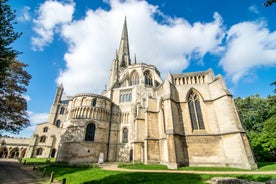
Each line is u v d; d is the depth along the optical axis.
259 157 38.94
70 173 21.72
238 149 22.25
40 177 21.02
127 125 48.00
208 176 15.63
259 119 44.41
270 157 38.41
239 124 23.64
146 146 28.88
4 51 13.72
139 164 28.11
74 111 43.03
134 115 47.72
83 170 23.62
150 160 27.91
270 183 12.34
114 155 44.38
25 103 30.55
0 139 78.62
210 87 28.86
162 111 30.61
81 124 40.88
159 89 34.25
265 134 36.41
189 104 29.05
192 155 24.64
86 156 38.44
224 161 23.36
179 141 25.03
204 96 28.62
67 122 43.41
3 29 13.17
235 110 24.56
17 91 28.61
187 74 31.55
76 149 38.06
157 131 30.62
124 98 53.22
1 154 77.56
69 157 37.44
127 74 60.06
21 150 78.75
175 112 27.27
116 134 47.12
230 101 25.17
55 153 69.94
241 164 21.47
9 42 13.61
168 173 18.03
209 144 24.95
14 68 26.72
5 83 25.78
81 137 39.53
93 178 17.44
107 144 44.66
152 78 59.59
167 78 31.47
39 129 71.81
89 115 42.62
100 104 45.84
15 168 29.95
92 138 41.31
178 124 26.62
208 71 30.44
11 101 26.94
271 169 19.83
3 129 28.14
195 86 29.84
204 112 27.58
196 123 27.30
